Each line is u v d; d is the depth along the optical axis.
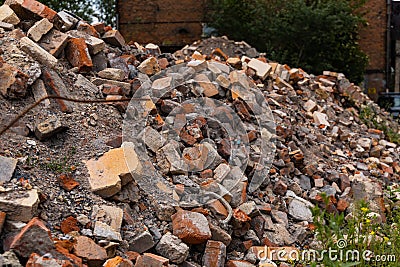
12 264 2.58
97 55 4.89
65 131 3.80
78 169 3.52
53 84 4.08
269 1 14.36
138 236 3.24
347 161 6.26
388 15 16.22
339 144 6.83
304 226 4.43
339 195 5.18
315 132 6.66
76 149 3.70
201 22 15.40
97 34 5.28
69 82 4.36
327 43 14.19
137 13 15.48
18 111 3.76
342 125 7.79
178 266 3.27
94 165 3.56
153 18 15.51
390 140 8.27
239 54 10.05
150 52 6.15
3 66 3.88
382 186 5.84
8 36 4.36
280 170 5.02
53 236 2.94
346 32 14.34
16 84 3.79
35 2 4.86
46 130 3.62
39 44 4.48
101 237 3.04
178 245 3.29
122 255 3.09
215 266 3.35
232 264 3.46
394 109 13.45
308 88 8.26
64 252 2.75
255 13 14.20
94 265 2.88
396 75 20.38
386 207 5.09
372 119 8.70
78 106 4.16
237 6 14.16
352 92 9.34
